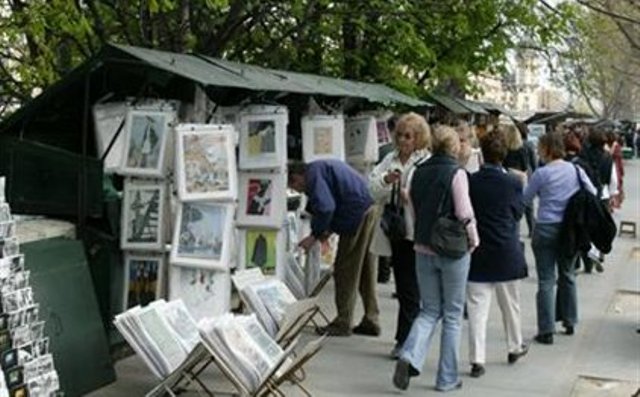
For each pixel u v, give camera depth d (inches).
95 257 253.0
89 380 220.8
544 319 323.0
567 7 700.0
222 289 251.6
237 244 287.4
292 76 359.3
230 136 253.8
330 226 305.7
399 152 288.7
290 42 527.2
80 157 250.1
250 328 230.5
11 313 179.8
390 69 594.6
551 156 322.7
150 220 253.8
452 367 261.0
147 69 252.8
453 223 248.7
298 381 255.1
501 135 275.4
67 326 216.4
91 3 402.9
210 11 448.5
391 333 327.0
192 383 245.6
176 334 224.5
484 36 666.2
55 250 221.1
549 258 322.7
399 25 575.2
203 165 250.2
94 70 250.4
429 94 650.8
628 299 416.2
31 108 259.3
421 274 257.8
